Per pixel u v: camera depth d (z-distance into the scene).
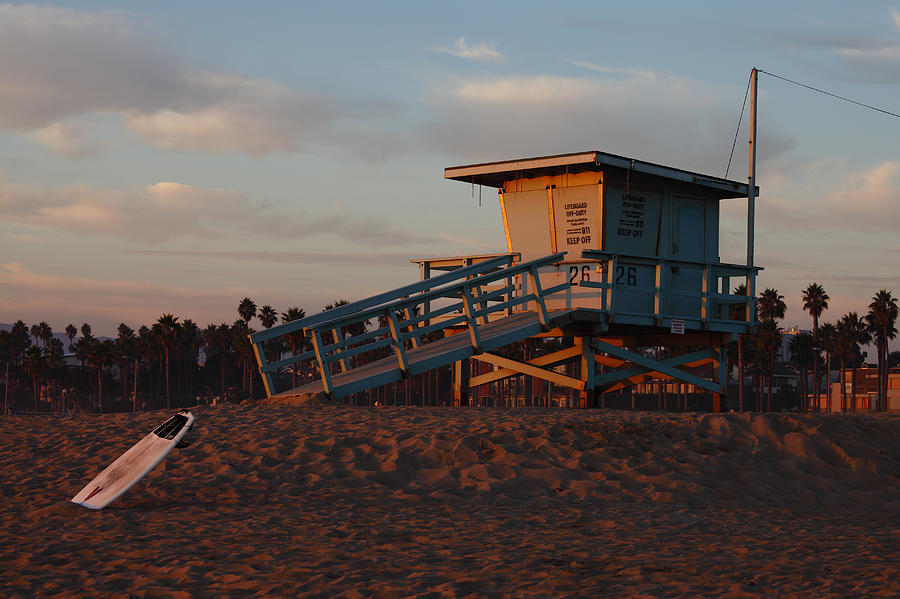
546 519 8.48
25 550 7.08
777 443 11.70
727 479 10.52
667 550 7.02
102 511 8.80
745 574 6.09
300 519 8.39
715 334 20.12
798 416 12.69
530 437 11.80
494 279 16.73
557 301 19.48
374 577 6.07
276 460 11.09
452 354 16.30
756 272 20.56
